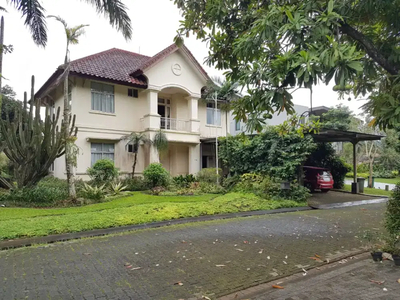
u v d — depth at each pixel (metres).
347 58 3.47
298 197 12.25
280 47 4.63
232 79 5.92
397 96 4.11
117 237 6.91
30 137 10.93
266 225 8.29
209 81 18.31
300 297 3.71
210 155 19.47
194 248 6.00
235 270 4.75
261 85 4.60
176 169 18.47
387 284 4.01
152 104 16.38
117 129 16.11
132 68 17.50
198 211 9.68
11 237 6.57
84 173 14.93
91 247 6.07
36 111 11.18
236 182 14.55
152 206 9.93
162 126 18.36
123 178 15.45
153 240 6.64
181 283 4.23
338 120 23.73
